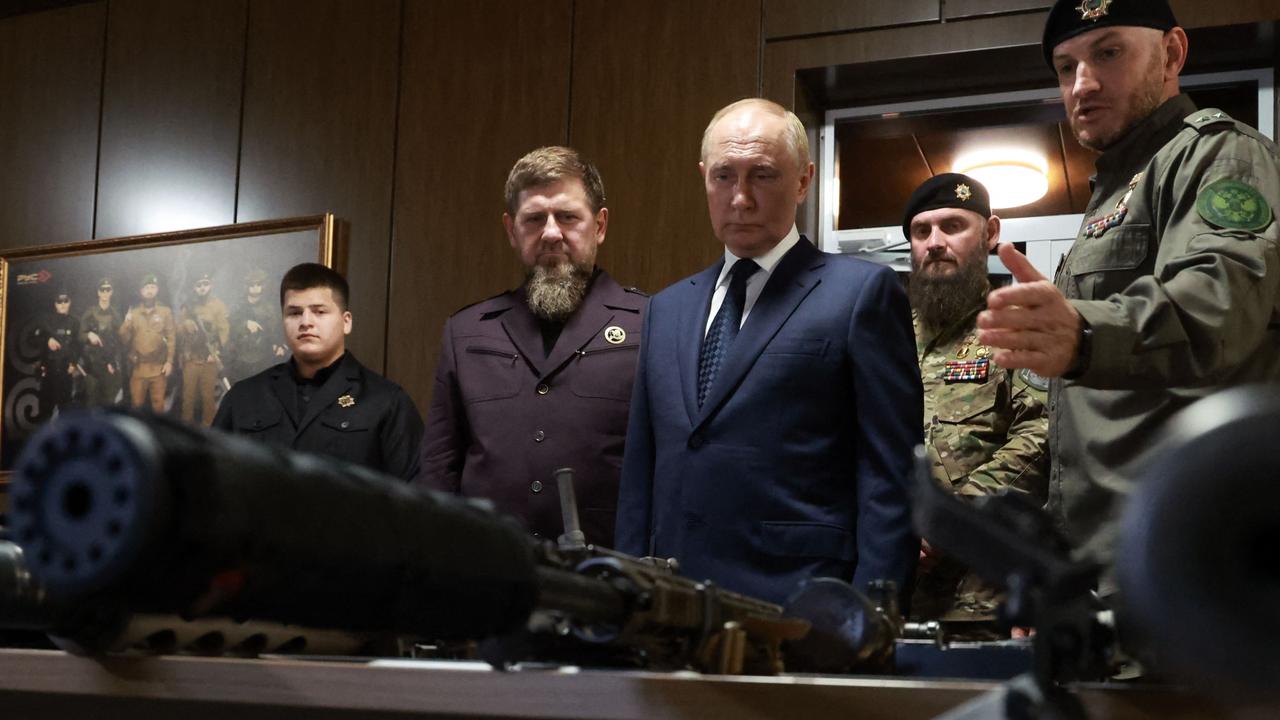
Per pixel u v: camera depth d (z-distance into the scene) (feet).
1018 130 15.46
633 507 7.07
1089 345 4.03
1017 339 3.94
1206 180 5.51
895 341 6.72
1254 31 12.68
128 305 16.60
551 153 9.49
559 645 2.74
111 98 17.38
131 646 2.63
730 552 6.46
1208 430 1.15
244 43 16.81
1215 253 4.72
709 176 7.21
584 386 8.91
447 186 15.53
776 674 3.09
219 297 16.15
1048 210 17.88
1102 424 5.61
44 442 1.59
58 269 17.02
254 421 12.31
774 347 6.72
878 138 15.69
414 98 15.87
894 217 17.40
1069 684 2.17
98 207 17.20
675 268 14.38
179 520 1.59
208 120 16.81
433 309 15.34
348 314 12.77
